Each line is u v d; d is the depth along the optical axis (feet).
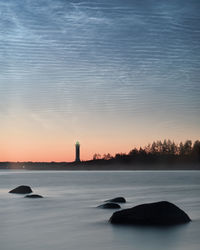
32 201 84.48
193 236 41.06
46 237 41.63
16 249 35.70
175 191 124.26
